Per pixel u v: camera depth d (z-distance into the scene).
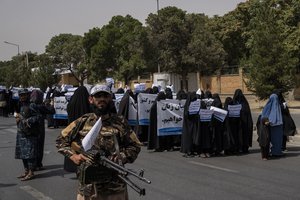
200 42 39.16
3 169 10.95
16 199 8.02
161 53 40.06
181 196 7.88
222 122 12.21
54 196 8.16
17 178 9.83
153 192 8.20
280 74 25.47
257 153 12.63
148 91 15.96
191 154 12.32
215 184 8.77
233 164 10.95
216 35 51.56
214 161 11.46
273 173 9.72
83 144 4.04
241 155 12.34
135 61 49.19
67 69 63.44
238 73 42.94
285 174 9.58
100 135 4.16
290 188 8.30
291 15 32.38
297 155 12.05
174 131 13.43
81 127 4.28
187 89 42.81
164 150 13.55
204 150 12.09
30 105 9.55
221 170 10.21
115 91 20.66
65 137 4.30
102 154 4.05
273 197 7.68
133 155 4.26
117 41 54.75
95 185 4.08
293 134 12.25
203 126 11.98
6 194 8.40
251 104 34.25
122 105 14.51
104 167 4.07
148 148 13.39
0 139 17.20
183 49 39.84
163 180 9.24
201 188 8.46
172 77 44.06
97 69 55.94
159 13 40.16
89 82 61.44
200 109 11.93
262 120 11.39
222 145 12.24
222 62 43.25
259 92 26.02
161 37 39.41
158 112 13.30
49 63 57.66
